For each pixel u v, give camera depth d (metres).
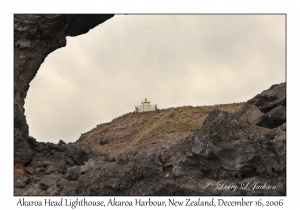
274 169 43.66
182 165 45.84
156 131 72.88
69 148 58.41
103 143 85.88
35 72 59.75
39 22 58.38
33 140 59.22
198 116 79.88
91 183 46.19
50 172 55.06
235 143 44.94
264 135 46.34
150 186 44.59
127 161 49.38
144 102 102.88
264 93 57.03
